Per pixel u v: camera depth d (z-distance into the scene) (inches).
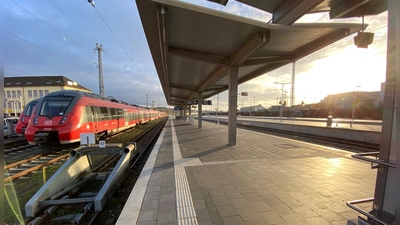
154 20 194.9
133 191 137.2
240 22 207.0
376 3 130.9
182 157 239.9
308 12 153.9
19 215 125.2
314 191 134.9
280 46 285.0
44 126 308.8
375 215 70.9
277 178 161.3
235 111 339.9
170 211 109.9
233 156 244.5
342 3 140.9
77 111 339.0
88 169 195.0
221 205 115.6
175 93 1034.1
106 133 488.4
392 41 63.9
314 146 314.3
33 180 195.2
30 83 1755.7
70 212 127.3
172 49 297.3
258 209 110.7
